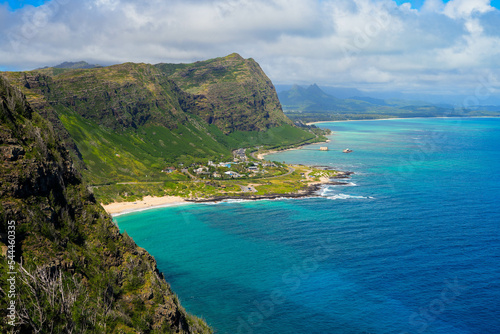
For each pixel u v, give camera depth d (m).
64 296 53.66
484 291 111.69
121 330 57.38
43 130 73.50
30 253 54.78
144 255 80.06
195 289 115.75
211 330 90.69
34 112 75.62
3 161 59.06
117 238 75.06
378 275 123.62
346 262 134.88
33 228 57.62
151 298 68.50
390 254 141.50
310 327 95.31
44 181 64.81
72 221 68.19
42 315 48.53
